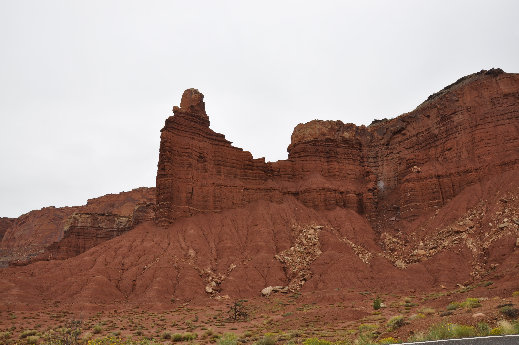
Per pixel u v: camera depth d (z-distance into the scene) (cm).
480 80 9094
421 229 8062
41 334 3941
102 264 7188
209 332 3788
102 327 4484
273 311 5384
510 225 6266
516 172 7375
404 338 2031
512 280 4259
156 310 5753
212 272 7194
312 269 7181
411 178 8969
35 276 7194
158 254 7531
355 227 8856
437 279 6209
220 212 9025
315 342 2392
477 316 2072
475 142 8362
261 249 7769
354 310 4381
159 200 8675
